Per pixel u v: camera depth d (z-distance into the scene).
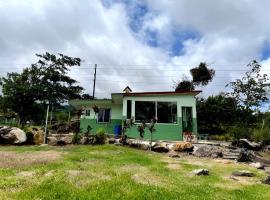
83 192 7.83
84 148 20.38
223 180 11.73
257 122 39.59
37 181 8.88
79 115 28.92
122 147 21.53
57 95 48.97
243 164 17.59
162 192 8.36
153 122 23.48
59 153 17.14
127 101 27.53
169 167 14.21
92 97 54.84
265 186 11.07
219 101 40.75
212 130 36.75
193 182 10.62
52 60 49.28
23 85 42.62
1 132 22.19
